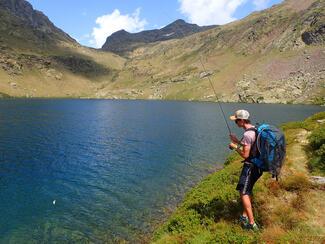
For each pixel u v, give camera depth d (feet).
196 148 194.39
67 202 97.55
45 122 342.64
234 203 47.24
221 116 461.78
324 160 61.16
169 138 236.84
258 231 35.50
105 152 180.24
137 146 201.46
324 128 77.56
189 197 71.00
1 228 78.79
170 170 139.13
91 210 91.35
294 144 85.15
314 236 32.24
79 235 75.56
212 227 42.57
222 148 193.88
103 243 71.61
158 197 102.83
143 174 132.05
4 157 160.04
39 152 175.94
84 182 119.24
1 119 360.89
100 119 401.08
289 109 631.56
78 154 173.06
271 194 46.37
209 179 82.43
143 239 72.95
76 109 617.21
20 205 94.27
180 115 481.46
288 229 36.06
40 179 121.90
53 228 79.36
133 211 90.48
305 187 46.34
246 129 34.55
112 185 116.06
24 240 72.90
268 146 32.78
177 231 47.60
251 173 34.27
